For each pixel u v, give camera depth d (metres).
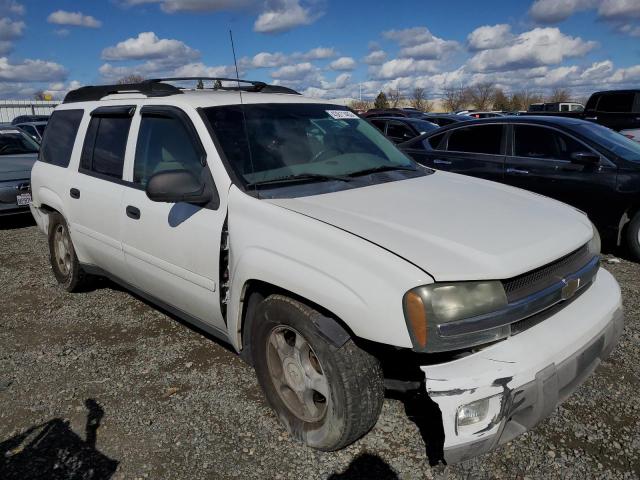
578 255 2.70
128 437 2.85
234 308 2.89
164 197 2.89
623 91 13.35
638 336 3.82
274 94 3.91
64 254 4.95
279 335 2.74
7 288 5.24
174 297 3.45
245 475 2.54
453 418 2.09
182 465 2.62
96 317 4.43
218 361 3.62
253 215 2.78
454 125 7.39
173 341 3.94
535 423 2.27
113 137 3.97
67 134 4.65
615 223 5.84
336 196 2.94
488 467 2.54
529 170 6.45
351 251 2.33
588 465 2.54
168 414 3.03
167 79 4.03
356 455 2.65
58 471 2.61
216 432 2.86
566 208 3.13
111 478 2.55
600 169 5.87
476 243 2.38
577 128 6.26
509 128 6.75
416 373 2.54
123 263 3.84
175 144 3.35
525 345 2.24
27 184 7.89
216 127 3.20
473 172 7.01
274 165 3.14
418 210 2.75
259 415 2.99
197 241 3.06
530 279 2.37
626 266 5.64
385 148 3.88
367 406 2.40
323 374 2.47
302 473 2.54
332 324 2.40
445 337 2.12
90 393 3.28
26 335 4.14
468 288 2.16
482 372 2.11
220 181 2.99
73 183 4.32
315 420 2.65
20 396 3.28
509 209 2.89
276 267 2.56
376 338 2.21
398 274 2.18
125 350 3.82
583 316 2.52
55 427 2.96
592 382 3.22
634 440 2.70
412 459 2.61
